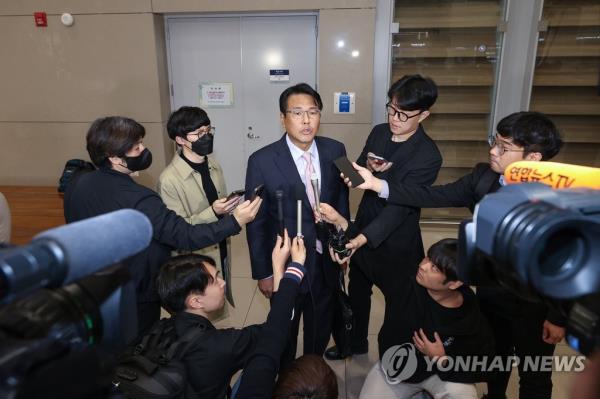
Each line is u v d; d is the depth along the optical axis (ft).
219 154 15.15
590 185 2.27
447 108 13.83
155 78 13.66
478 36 13.14
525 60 13.12
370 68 13.15
